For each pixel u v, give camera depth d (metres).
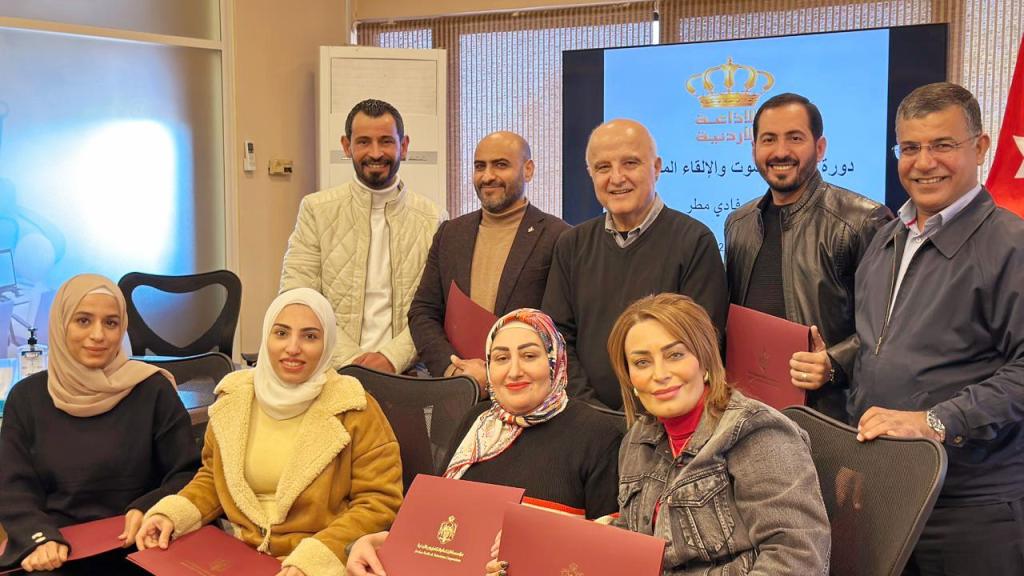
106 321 2.46
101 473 2.45
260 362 2.32
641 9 5.48
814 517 1.56
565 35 5.70
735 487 1.63
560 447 2.01
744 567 1.59
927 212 2.13
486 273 3.06
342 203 3.39
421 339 2.99
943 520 2.05
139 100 5.19
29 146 4.84
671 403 1.70
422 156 5.36
